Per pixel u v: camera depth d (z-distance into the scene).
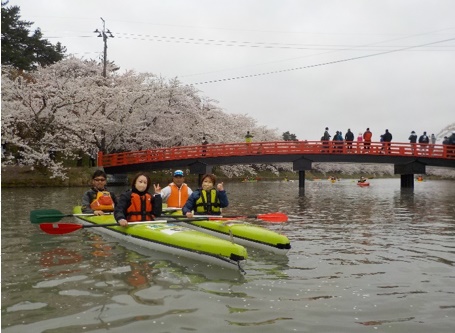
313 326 3.78
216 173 45.72
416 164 26.42
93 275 5.45
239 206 15.70
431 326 3.80
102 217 8.77
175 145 36.28
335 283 5.12
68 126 26.19
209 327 3.74
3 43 37.84
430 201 18.52
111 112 30.27
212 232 8.20
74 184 25.52
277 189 28.25
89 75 38.03
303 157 26.58
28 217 11.19
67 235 8.45
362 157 26.27
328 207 15.38
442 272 5.69
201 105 43.34
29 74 36.69
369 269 5.83
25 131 26.05
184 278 5.30
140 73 35.19
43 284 5.03
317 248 7.37
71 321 3.87
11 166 24.67
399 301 4.46
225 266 5.84
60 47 50.72
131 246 7.32
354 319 3.95
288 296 4.61
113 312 4.09
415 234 8.99
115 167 27.62
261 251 7.02
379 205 16.36
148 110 32.69
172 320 3.89
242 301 4.43
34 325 3.78
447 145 26.33
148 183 7.86
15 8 42.25
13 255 6.66
